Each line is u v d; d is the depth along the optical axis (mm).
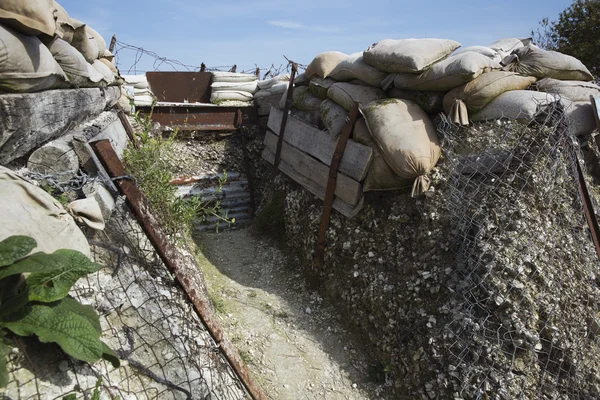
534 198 3432
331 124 4512
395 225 3953
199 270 4207
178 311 2541
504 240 3273
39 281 1656
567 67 4066
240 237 5730
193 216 4391
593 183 4227
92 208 2244
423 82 3945
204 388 2316
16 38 2166
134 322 2291
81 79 3191
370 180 3979
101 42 4559
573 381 2994
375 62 4254
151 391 2123
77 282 2125
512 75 3918
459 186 3619
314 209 4820
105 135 3256
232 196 6344
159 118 6262
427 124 3930
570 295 3266
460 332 3145
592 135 4254
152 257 2725
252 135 6754
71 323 1658
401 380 3361
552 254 3314
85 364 1870
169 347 2326
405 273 3686
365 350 3758
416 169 3639
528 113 3611
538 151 3520
